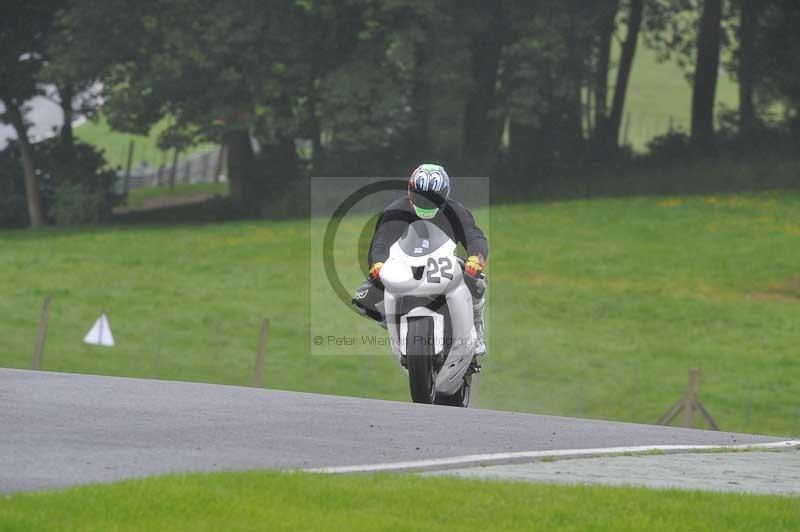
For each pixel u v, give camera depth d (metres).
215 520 17.48
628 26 192.88
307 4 154.12
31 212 189.12
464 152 174.88
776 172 174.00
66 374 41.22
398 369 106.94
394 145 175.00
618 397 95.31
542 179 182.62
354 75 160.88
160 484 19.52
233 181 195.12
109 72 176.88
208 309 128.12
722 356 106.44
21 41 182.75
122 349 112.88
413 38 156.88
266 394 37.56
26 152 188.25
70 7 181.12
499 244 148.00
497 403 92.88
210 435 27.08
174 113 176.25
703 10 191.62
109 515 17.44
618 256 141.50
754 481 24.30
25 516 17.08
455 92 168.75
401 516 18.47
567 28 165.00
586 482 22.89
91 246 164.88
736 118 194.75
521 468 24.58
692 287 128.75
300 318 124.56
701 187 173.25
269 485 19.88
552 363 104.44
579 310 121.25
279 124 164.50
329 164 175.62
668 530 18.27
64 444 24.77
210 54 162.00
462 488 20.67
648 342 111.00
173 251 158.50
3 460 22.53
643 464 26.00
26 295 135.25
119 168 199.38
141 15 166.62
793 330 113.31
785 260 136.62
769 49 185.38
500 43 172.75
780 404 93.56
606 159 188.62
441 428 30.27
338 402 35.88
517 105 167.50
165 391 36.59
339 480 20.78
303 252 154.38
